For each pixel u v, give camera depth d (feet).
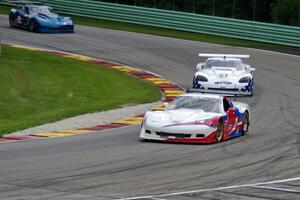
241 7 350.02
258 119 156.04
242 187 83.20
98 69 231.50
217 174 91.50
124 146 115.85
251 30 303.27
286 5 334.44
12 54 245.45
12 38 282.15
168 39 299.58
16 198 74.74
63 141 122.21
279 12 337.11
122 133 134.00
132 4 389.80
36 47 265.34
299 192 80.94
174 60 253.44
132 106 174.91
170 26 328.08
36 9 307.17
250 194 79.20
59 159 101.40
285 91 201.87
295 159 104.99
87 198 75.31
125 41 289.53
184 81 217.77
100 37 296.92
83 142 120.88
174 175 90.07
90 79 215.31
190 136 119.24
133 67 238.89
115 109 169.37
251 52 272.92
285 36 293.64
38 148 112.98
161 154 107.45
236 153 109.91
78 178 86.69
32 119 153.17
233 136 128.88
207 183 85.25
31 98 184.65
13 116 165.17
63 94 193.06
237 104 137.08
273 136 131.64
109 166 95.96
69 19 306.35
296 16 333.01
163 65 243.81
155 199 75.31
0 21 332.19
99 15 352.49
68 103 183.52
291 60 258.37
